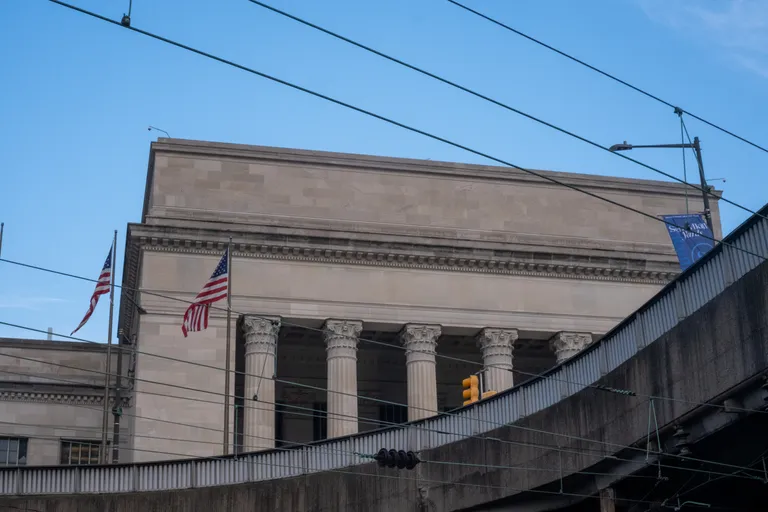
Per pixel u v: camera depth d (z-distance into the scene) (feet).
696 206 252.62
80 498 142.61
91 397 233.14
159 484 143.95
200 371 208.95
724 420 102.53
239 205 226.38
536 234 239.09
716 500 119.34
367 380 242.58
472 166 240.94
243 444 206.39
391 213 233.76
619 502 119.34
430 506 131.75
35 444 226.99
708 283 106.63
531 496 126.93
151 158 234.17
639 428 111.86
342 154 234.79
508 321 225.15
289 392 237.45
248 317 212.43
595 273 231.50
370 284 221.25
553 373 126.62
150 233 212.84
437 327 221.46
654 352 111.04
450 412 136.77
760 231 100.07
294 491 139.33
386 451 122.93
